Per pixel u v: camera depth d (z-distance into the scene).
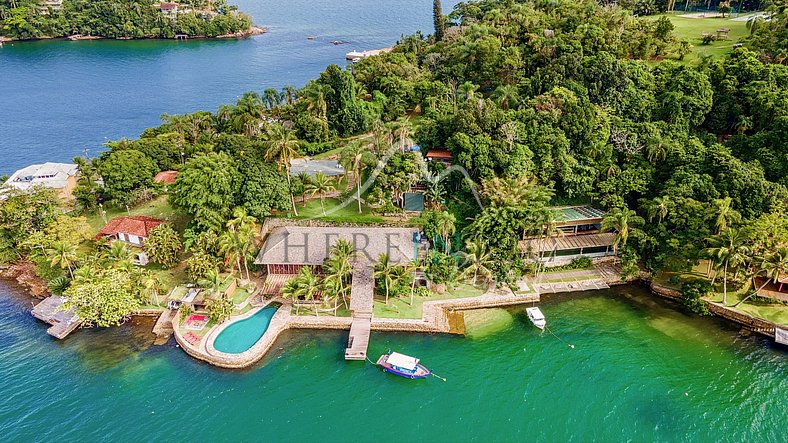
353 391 68.94
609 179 95.56
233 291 85.75
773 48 115.38
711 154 91.25
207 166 90.62
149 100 199.00
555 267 92.12
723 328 78.69
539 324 79.19
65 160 146.50
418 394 68.50
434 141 105.94
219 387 69.50
